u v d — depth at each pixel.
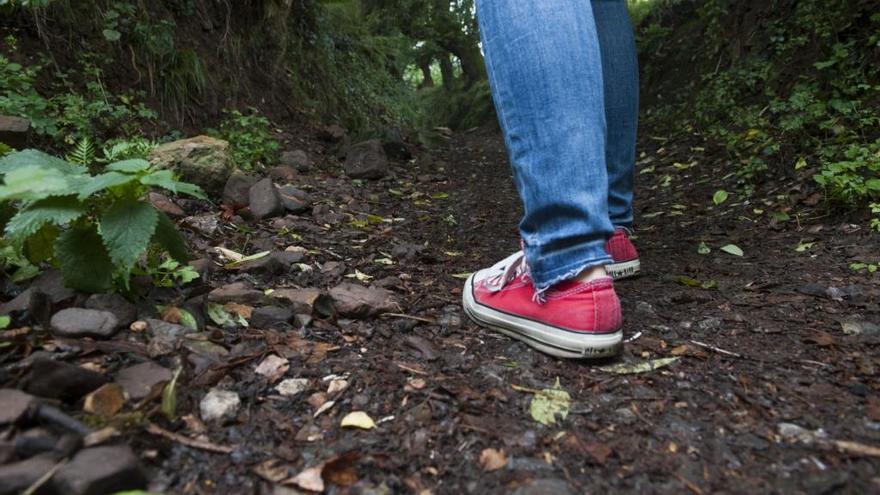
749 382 1.23
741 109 4.35
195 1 4.42
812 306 1.67
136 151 2.56
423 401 1.17
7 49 2.98
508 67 1.27
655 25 6.93
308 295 1.62
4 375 1.02
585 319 1.32
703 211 3.05
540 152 1.25
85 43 3.39
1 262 1.46
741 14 5.23
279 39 5.35
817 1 4.21
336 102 6.21
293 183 3.59
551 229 1.29
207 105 4.04
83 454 0.84
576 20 1.25
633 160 1.92
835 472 0.93
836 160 3.05
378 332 1.50
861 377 1.24
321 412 1.12
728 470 0.96
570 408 1.15
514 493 0.91
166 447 0.96
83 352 1.16
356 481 0.93
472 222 3.08
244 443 1.01
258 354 1.30
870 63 3.55
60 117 2.89
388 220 3.06
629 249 1.94
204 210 2.68
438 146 6.99
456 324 1.58
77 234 1.34
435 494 0.91
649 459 0.99
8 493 0.77
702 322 1.58
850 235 2.36
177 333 1.32
